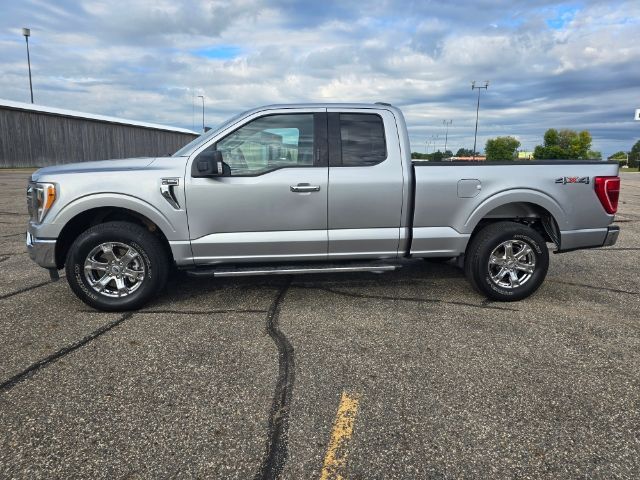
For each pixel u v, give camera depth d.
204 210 4.21
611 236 4.79
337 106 4.42
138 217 4.54
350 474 2.20
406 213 4.46
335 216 4.36
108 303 4.25
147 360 3.35
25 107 31.52
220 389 2.95
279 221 4.31
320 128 4.36
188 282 5.29
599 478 2.18
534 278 4.64
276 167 4.31
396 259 4.98
